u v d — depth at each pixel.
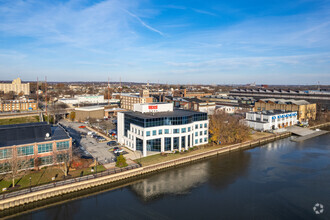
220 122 129.00
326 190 78.38
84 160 89.06
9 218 62.91
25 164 81.44
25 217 63.34
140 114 115.44
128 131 114.06
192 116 115.75
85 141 124.69
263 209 67.12
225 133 125.12
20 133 89.38
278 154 116.50
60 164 86.81
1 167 78.50
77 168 86.56
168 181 85.12
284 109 195.62
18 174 75.81
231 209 66.94
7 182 74.31
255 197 73.75
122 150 107.50
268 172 93.44
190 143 115.00
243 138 130.00
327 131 167.75
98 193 76.31
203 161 105.81
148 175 89.75
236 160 107.25
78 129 155.25
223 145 123.50
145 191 77.62
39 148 85.88
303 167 98.56
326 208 67.50
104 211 66.00
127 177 86.00
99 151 107.81
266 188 79.75
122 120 119.19
